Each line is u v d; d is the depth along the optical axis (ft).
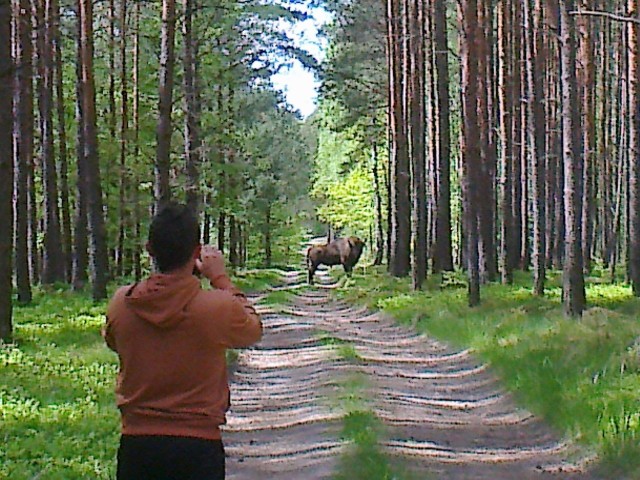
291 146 231.50
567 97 61.36
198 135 91.61
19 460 27.94
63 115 98.53
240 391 46.75
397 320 77.61
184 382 14.21
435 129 107.86
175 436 14.05
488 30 103.14
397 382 49.11
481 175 96.27
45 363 46.14
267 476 29.63
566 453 32.91
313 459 31.27
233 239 165.99
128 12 106.01
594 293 85.20
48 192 96.53
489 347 54.29
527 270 117.19
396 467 29.73
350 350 58.80
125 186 103.40
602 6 109.91
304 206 309.63
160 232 14.46
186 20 82.53
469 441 35.32
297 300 113.80
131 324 14.35
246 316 14.70
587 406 35.45
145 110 109.70
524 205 117.08
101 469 27.43
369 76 139.85
